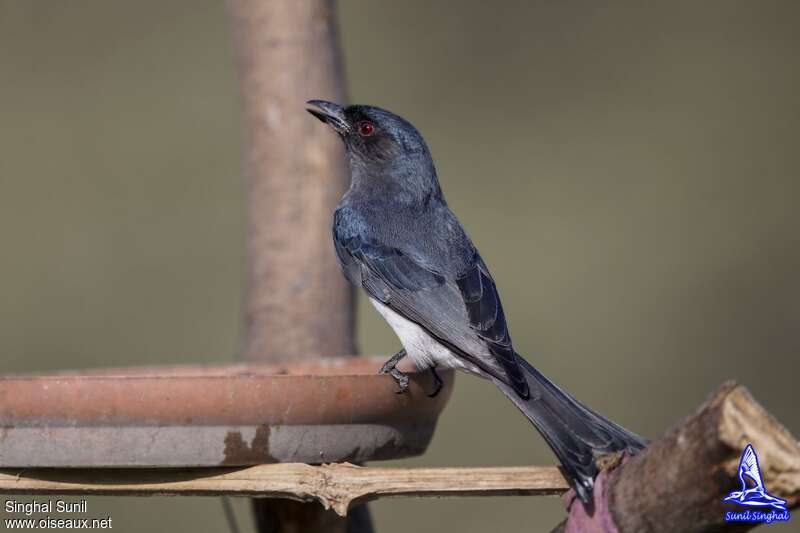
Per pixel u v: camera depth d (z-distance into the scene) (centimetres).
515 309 1616
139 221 1631
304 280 934
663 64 1848
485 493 599
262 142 948
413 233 808
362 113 870
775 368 1591
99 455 582
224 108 1750
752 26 1861
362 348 1459
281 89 944
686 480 527
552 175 1738
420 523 1313
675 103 1817
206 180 1669
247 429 597
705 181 1733
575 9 1867
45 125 1716
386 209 838
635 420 1525
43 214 1630
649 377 1576
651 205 1709
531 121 1816
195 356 1518
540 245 1669
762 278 1639
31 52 1767
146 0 1798
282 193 941
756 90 1827
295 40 948
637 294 1625
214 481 611
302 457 614
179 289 1563
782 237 1673
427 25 1867
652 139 1777
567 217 1695
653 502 543
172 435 587
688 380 1568
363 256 805
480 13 1864
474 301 733
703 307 1622
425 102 1833
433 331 732
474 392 1427
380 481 601
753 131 1786
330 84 959
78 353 1515
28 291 1562
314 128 943
